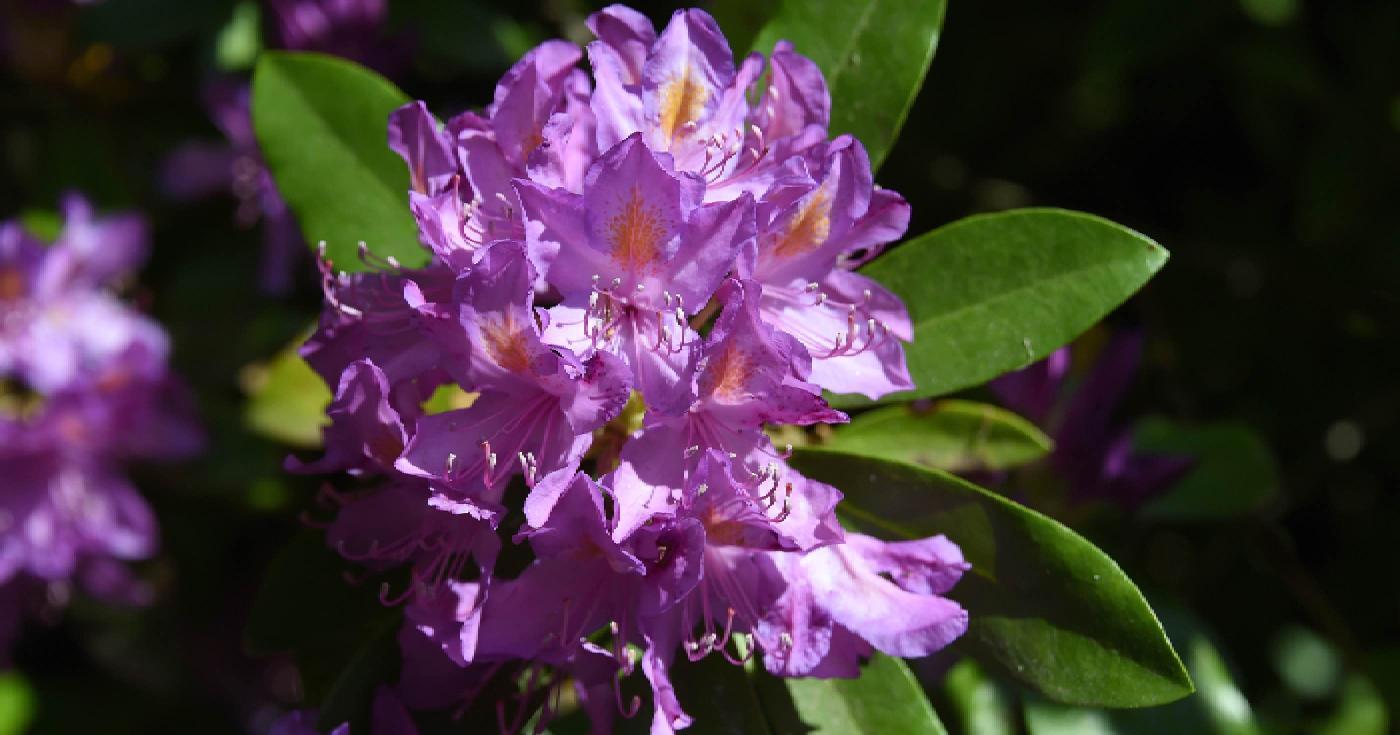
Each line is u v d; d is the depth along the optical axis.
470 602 0.45
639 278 0.44
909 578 0.45
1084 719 0.53
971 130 0.69
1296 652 0.66
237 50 0.65
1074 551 0.46
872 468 0.48
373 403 0.44
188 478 0.70
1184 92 0.68
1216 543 0.65
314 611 0.49
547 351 0.43
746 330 0.43
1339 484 0.67
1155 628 0.45
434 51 0.65
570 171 0.45
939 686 0.54
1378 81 0.65
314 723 0.47
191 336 0.71
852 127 0.50
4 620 0.70
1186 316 0.67
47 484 0.68
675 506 0.44
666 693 0.44
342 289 0.47
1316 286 0.66
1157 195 0.69
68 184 0.71
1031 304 0.48
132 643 0.75
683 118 0.45
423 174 0.46
